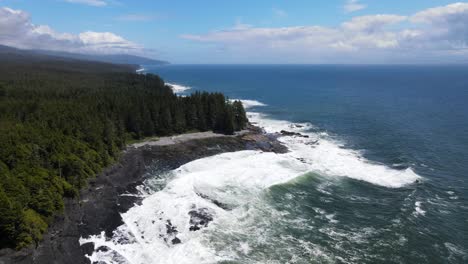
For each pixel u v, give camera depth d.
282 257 40.88
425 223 48.03
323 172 69.19
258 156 78.06
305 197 57.69
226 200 56.00
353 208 53.56
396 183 63.25
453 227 47.06
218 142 87.62
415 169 70.50
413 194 57.62
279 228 47.62
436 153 80.44
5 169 46.78
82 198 52.75
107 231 45.84
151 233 45.94
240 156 78.44
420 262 39.56
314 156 79.25
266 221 49.53
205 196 57.00
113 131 77.50
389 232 45.91
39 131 62.50
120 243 43.59
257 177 65.50
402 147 85.62
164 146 82.62
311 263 39.66
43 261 38.25
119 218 49.12
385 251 41.69
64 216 46.62
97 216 48.84
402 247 42.44
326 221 49.53
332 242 43.91
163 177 65.38
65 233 43.84
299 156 79.31
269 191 59.88
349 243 43.59
